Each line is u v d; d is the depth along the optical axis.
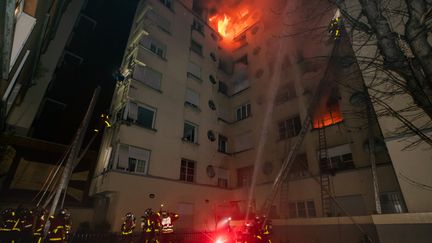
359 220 9.26
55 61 15.54
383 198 11.20
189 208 15.53
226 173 19.61
